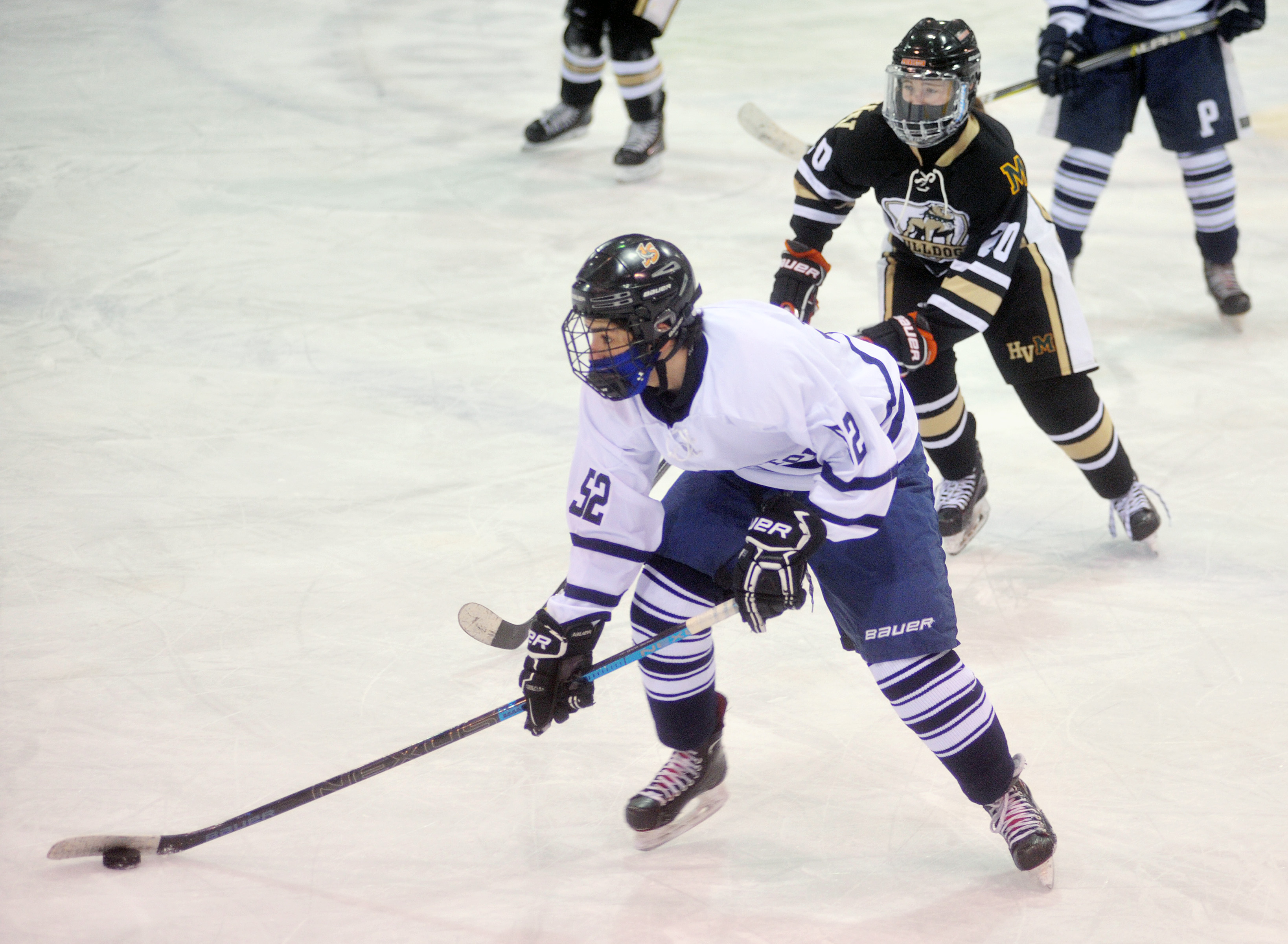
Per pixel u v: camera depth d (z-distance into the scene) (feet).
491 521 45.11
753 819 31.50
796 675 36.99
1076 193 59.16
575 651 28.12
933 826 31.09
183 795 32.12
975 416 52.29
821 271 40.06
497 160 84.33
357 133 89.10
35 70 101.45
